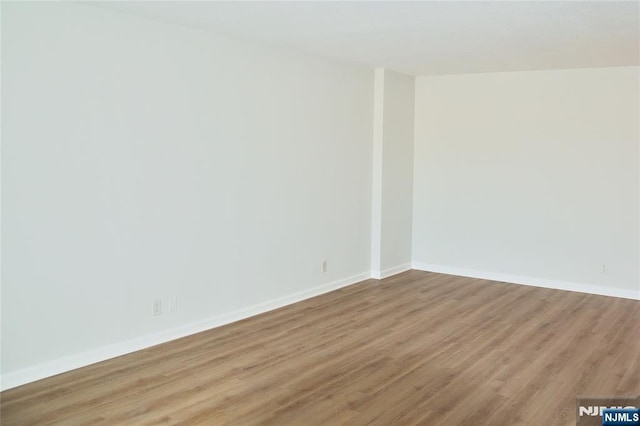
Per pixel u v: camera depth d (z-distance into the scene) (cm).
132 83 397
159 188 422
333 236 609
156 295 428
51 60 351
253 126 496
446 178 704
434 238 721
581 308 554
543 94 629
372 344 443
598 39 450
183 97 433
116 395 341
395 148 682
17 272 346
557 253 636
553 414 324
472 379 375
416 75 697
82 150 372
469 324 498
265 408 328
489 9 358
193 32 436
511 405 336
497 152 664
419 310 542
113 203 392
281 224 538
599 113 599
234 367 390
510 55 531
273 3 352
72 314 376
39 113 348
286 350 426
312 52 535
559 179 628
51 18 349
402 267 721
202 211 457
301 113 548
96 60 374
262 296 524
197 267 457
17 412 316
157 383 360
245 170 493
